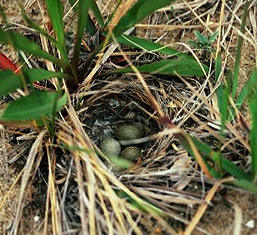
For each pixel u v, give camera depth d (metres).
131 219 0.43
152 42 0.51
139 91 0.51
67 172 0.46
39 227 0.46
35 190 0.47
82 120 0.51
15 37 0.43
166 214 0.43
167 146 0.48
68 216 0.45
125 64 0.53
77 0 0.52
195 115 0.50
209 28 0.55
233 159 0.46
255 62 0.53
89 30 0.52
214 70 0.52
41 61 0.53
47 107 0.45
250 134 0.44
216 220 0.44
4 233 0.46
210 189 0.44
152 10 0.45
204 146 0.44
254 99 0.44
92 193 0.43
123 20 0.46
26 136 0.49
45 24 0.54
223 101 0.47
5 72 0.44
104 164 0.46
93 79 0.51
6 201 0.47
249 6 0.55
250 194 0.45
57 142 0.47
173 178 0.45
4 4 0.58
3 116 0.43
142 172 0.46
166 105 0.50
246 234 0.44
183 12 0.57
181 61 0.50
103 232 0.44
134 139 0.50
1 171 0.49
